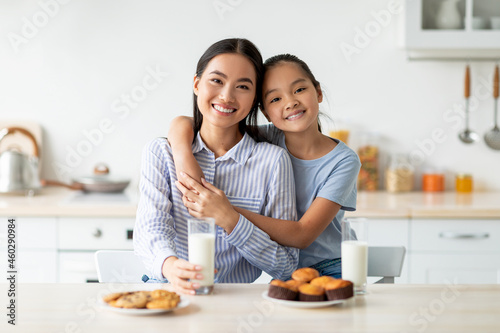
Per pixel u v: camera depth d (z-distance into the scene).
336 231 1.87
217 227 1.64
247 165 1.69
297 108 1.69
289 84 1.69
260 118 2.86
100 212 2.58
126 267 1.71
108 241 2.60
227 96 1.58
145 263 1.52
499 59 3.10
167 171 1.69
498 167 3.14
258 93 1.75
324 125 3.12
